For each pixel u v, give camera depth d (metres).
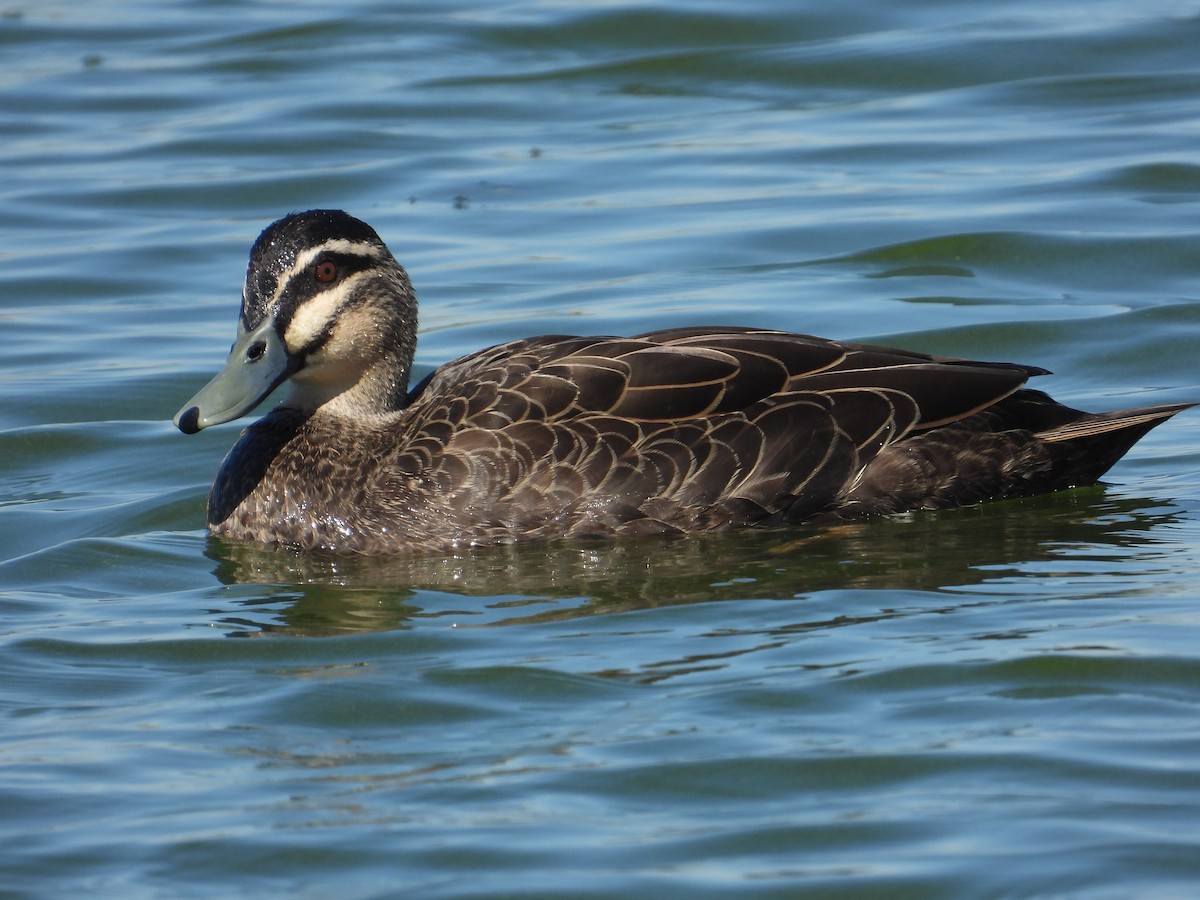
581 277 19.92
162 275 20.73
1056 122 24.08
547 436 13.41
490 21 28.69
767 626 11.60
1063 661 10.67
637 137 24.52
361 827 9.05
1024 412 14.03
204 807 9.34
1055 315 18.41
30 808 9.38
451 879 8.49
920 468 13.60
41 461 16.28
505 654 11.32
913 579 12.41
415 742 10.06
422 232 21.41
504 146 24.42
